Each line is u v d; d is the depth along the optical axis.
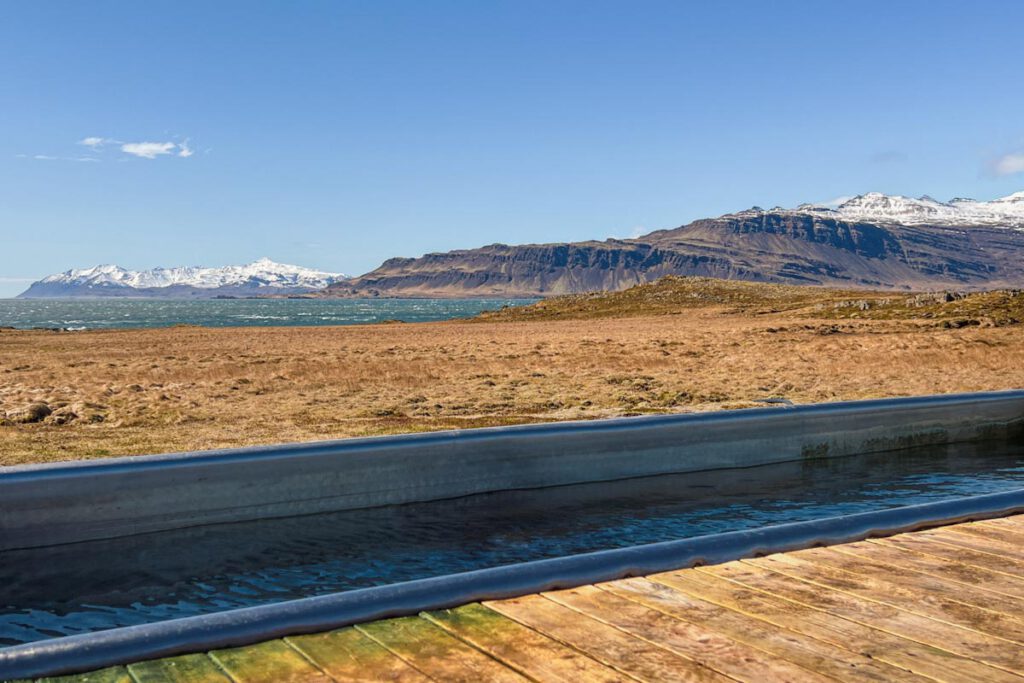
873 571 3.62
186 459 6.30
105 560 5.65
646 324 58.50
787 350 25.78
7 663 2.47
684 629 2.91
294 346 34.19
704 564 3.72
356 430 10.77
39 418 11.89
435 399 14.33
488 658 2.65
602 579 3.46
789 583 3.44
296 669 2.56
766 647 2.75
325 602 2.96
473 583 3.21
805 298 88.19
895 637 2.85
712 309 78.19
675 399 14.06
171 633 2.69
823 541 4.10
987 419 10.83
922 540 4.18
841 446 9.56
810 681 2.48
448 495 7.33
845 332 36.91
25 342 41.94
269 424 11.41
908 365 19.84
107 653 2.58
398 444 7.07
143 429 10.92
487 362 22.53
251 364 22.78
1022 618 3.04
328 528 6.45
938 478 8.48
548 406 13.48
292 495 6.66
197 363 23.69
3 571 5.43
